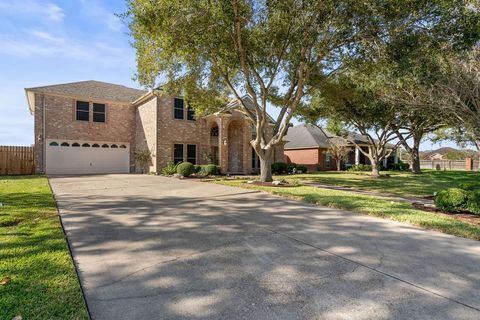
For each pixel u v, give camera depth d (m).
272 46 10.89
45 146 20.05
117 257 4.26
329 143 32.81
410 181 17.88
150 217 6.72
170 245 4.83
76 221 6.20
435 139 27.30
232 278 3.65
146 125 21.78
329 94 14.98
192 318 2.76
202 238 5.23
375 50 9.73
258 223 6.32
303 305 3.04
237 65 11.73
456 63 9.46
